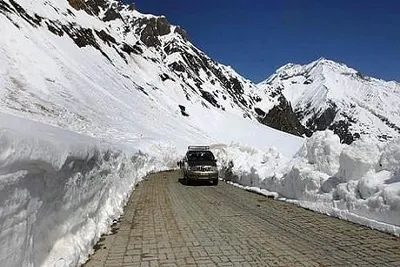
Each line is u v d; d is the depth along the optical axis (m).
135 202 12.48
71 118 49.78
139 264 5.74
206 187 17.48
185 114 120.31
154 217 9.72
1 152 3.15
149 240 7.25
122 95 88.31
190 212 10.45
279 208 11.03
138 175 20.77
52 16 99.50
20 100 47.31
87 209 6.71
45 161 4.11
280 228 8.20
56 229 4.92
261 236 7.46
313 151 11.88
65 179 5.14
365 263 5.63
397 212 7.57
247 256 6.08
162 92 123.75
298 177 11.85
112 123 61.56
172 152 40.00
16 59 61.22
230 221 9.07
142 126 72.69
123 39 146.50
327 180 10.67
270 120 194.62
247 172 17.83
